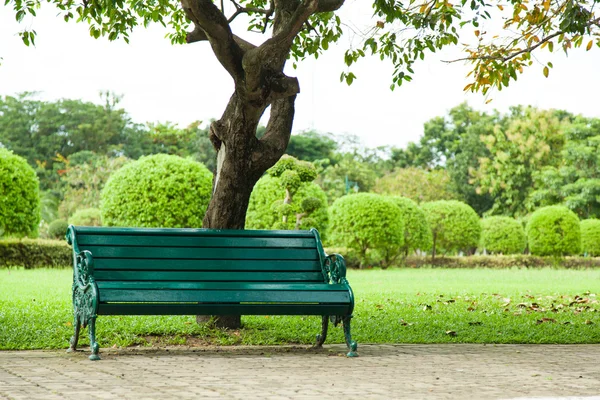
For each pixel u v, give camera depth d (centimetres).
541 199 4153
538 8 883
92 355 583
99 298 570
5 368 540
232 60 677
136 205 1958
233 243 674
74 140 5003
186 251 657
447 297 1239
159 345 677
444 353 660
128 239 645
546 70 892
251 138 733
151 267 640
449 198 4634
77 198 3525
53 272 1819
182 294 590
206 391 457
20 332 688
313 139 5141
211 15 643
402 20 845
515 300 1212
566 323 881
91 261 586
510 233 3341
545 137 4331
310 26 873
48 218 3803
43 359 586
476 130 5044
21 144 5044
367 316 907
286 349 668
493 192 4469
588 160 4009
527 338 765
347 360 607
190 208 1972
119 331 716
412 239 2869
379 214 2605
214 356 616
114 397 432
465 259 3070
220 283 620
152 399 429
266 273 671
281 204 1541
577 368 579
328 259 678
